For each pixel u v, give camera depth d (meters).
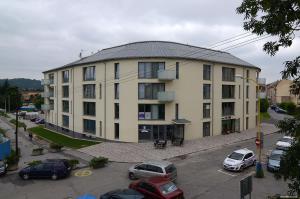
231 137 41.19
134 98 37.47
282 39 7.29
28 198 19.39
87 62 42.34
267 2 6.86
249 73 49.44
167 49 40.31
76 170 26.00
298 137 7.06
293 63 7.09
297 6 6.73
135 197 15.52
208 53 45.38
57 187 21.47
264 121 61.44
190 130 39.16
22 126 61.19
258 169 22.23
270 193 18.84
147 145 35.44
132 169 22.52
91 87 42.97
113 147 35.22
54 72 56.56
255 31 7.39
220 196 18.45
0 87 131.62
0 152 30.41
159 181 17.17
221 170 24.67
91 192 20.12
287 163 7.08
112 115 39.06
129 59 37.31
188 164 26.77
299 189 7.18
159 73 36.09
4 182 23.27
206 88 41.25
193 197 18.34
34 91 176.50
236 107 46.41
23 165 28.66
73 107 47.75
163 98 36.22
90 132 43.44
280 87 98.69
